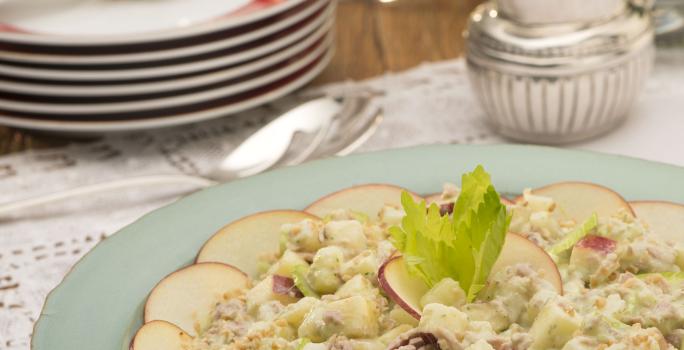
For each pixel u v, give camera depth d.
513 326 0.89
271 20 1.21
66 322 0.90
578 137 1.21
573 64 1.16
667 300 0.90
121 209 1.14
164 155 1.22
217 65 1.19
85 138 1.26
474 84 1.21
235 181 1.03
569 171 1.03
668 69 1.32
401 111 1.27
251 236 0.98
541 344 0.88
